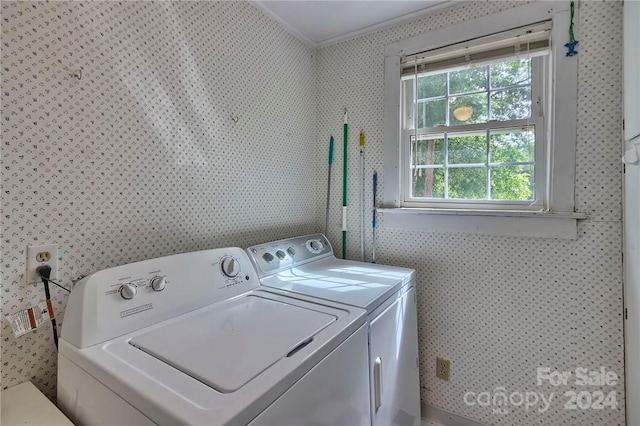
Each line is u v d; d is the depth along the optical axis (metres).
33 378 0.89
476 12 1.54
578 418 1.37
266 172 1.69
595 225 1.30
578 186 1.33
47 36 0.89
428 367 1.70
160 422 0.57
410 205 1.78
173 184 1.24
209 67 1.37
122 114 1.07
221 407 0.57
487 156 1.59
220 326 0.91
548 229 1.39
